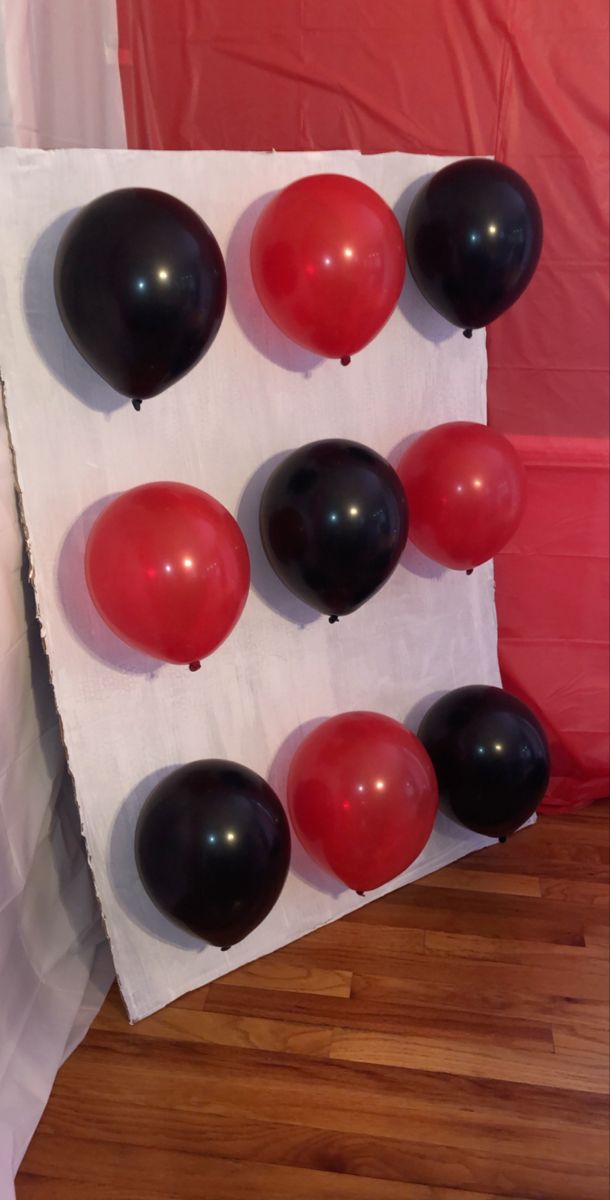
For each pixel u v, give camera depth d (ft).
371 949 5.51
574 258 5.54
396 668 5.75
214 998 5.18
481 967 5.40
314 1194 4.23
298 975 5.33
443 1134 4.50
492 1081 4.75
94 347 3.85
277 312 4.42
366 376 5.20
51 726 5.03
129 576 3.98
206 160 4.46
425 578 5.75
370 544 4.43
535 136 5.29
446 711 5.51
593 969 5.40
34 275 4.11
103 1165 4.33
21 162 3.99
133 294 3.67
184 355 3.97
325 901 5.67
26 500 4.30
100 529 4.11
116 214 3.73
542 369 5.84
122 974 4.96
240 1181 4.28
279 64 5.16
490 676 6.21
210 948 5.26
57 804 5.17
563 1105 4.65
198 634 4.15
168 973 5.13
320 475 4.41
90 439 4.43
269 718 5.28
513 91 5.19
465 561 5.21
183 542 3.97
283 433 5.01
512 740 5.31
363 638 5.57
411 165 5.00
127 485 4.58
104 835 4.81
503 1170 4.35
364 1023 5.05
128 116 5.23
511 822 5.46
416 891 5.94
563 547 6.27
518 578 6.38
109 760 4.77
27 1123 4.40
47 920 5.02
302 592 4.65
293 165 4.70
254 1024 5.04
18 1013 4.65
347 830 4.70
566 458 6.02
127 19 5.02
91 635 4.60
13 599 4.46
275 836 4.55
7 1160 4.16
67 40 4.67
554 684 6.59
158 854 4.41
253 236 4.44
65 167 4.10
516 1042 4.96
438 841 6.12
